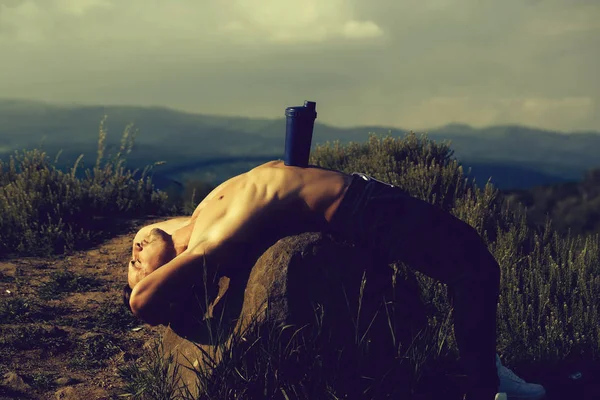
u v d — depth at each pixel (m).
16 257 6.17
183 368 3.42
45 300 4.97
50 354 3.97
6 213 6.82
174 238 3.74
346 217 3.34
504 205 6.21
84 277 5.58
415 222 3.25
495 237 5.65
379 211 3.29
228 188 3.62
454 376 3.43
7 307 4.64
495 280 3.29
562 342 3.95
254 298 3.23
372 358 3.28
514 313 4.23
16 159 7.94
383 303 3.37
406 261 3.33
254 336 3.13
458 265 3.25
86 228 7.12
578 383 3.64
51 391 3.45
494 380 3.26
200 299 3.53
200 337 3.46
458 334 3.27
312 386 3.10
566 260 4.97
